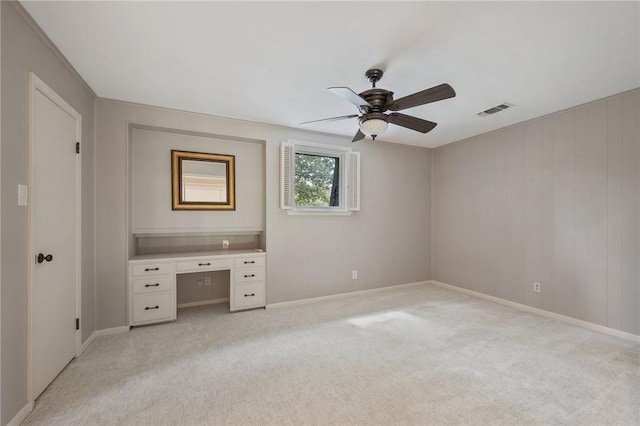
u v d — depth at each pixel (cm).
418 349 244
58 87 203
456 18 166
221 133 330
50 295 190
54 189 196
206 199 339
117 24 171
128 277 283
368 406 171
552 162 323
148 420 159
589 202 293
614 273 275
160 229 317
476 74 232
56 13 160
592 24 171
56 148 199
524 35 182
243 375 204
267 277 354
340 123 348
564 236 312
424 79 241
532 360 226
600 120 284
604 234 282
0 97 142
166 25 172
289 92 266
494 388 189
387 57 207
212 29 176
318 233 388
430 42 190
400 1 152
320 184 402
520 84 250
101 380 197
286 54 204
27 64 165
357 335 273
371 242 430
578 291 301
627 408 170
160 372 207
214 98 279
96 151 273
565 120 311
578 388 189
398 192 454
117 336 269
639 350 243
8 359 148
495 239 385
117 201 280
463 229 431
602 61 212
